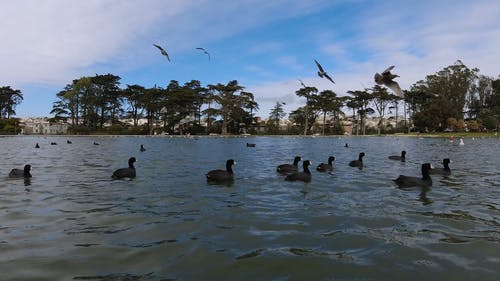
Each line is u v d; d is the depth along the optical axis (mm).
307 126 129625
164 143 58188
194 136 100312
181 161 27125
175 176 18719
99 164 24594
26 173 18125
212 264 6965
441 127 117375
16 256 7324
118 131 112625
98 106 120812
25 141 62625
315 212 11055
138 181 16906
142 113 124875
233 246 7945
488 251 7734
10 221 9852
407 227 9477
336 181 17266
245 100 113000
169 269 6734
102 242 8180
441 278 6434
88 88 119812
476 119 120812
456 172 21047
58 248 7789
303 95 119312
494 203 12508
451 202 12633
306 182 16906
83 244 8047
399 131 129875
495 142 63844
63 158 29312
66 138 80562
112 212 10875
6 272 6562
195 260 7156
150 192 14148
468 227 9539
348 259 7250
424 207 11820
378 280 6336
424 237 8648
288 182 16906
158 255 7402
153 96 110875
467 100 135750
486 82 135125
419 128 121438
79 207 11516
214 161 27250
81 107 121250
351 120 139875
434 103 116625
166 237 8547
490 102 134000
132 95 119062
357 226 9539
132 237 8539
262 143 60312
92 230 9062
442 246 8023
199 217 10336
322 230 9156
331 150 41875
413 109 131750
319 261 7129
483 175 19703
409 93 118438
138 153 35594
